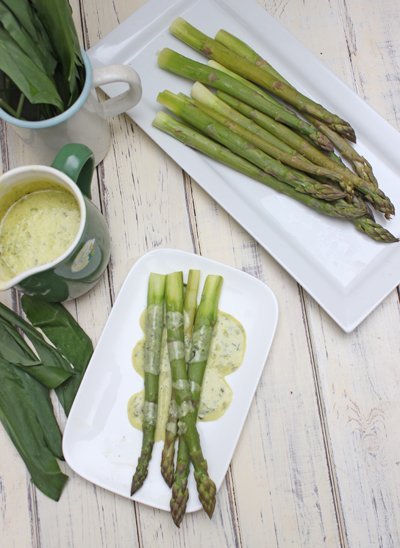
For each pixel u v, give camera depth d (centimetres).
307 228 71
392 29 75
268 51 74
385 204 68
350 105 72
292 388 70
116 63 74
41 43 63
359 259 70
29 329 70
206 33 75
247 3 74
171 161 74
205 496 65
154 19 75
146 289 71
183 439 66
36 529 70
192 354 68
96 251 66
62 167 63
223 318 70
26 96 63
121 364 70
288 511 69
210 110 71
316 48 76
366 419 70
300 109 71
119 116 75
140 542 69
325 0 76
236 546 69
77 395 68
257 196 71
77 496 70
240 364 69
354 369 70
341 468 69
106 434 69
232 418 68
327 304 68
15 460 71
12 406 68
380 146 71
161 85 74
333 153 71
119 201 74
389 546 69
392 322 71
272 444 70
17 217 66
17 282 62
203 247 73
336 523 69
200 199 73
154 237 73
